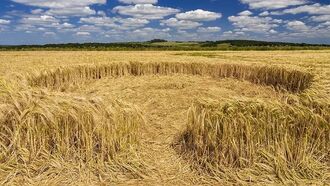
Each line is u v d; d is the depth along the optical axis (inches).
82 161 216.1
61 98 238.8
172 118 359.3
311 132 232.2
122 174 212.4
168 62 760.3
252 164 219.0
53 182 199.6
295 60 845.8
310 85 402.9
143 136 277.1
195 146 234.7
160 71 760.3
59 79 591.8
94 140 224.8
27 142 214.8
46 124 216.4
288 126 230.1
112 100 253.6
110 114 231.1
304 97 271.3
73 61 743.7
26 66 615.2
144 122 272.2
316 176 215.6
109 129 225.0
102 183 202.5
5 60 767.7
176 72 765.3
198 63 754.8
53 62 713.0
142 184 203.3
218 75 734.5
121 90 546.6
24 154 210.5
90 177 207.0
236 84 644.1
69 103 227.6
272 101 247.6
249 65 691.4
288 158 224.2
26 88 300.2
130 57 900.6
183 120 349.1
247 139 219.6
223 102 240.5
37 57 895.7
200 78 709.3
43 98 241.0
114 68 719.1
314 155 232.2
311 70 563.5
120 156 225.0
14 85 304.8
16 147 213.3
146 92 522.0
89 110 224.2
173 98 475.2
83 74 653.9
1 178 197.9
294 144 227.6
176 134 280.7
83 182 202.1
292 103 261.9
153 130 301.3
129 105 254.4
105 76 702.5
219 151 222.5
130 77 705.6
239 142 221.6
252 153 219.9
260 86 636.7
